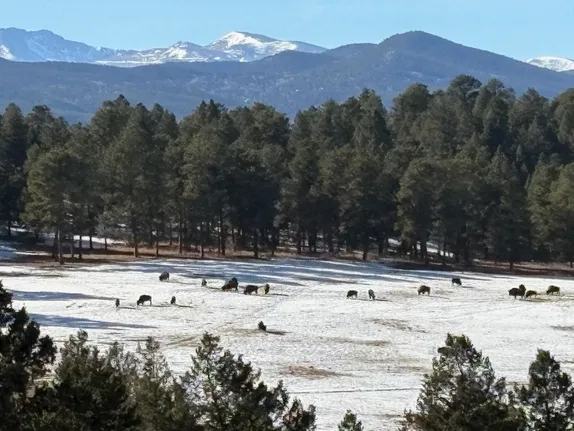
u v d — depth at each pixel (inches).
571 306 2967.5
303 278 3472.0
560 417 898.1
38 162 3553.2
